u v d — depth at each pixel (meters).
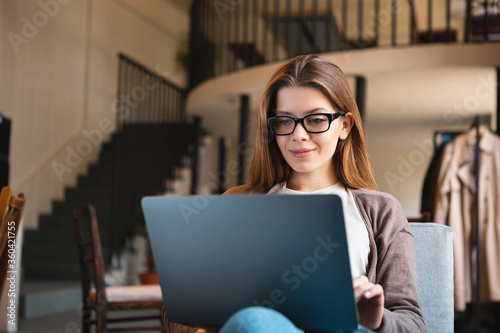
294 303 0.90
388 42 9.14
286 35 6.96
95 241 2.78
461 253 3.41
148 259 5.25
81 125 7.12
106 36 7.60
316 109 1.19
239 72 5.45
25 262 5.69
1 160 3.14
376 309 0.95
